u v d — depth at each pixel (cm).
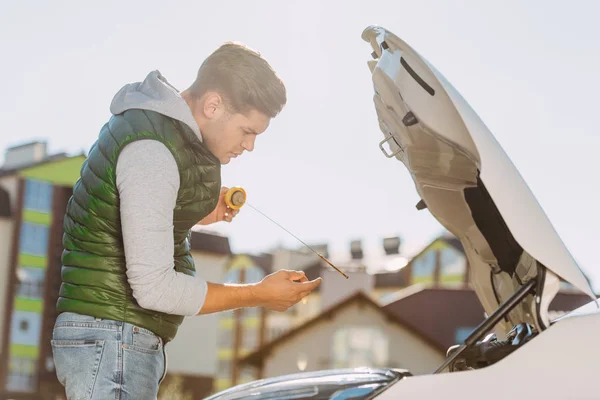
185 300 242
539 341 199
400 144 268
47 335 3622
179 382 3678
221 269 3656
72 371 244
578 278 209
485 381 196
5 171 3653
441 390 198
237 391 225
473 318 3631
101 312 245
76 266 248
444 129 219
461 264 4169
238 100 252
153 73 258
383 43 246
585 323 199
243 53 255
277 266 4175
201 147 254
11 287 3572
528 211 211
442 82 217
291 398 213
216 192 261
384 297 4334
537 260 208
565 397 190
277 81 256
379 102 264
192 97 259
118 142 244
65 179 3703
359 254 4641
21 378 3562
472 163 247
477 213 257
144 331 248
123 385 244
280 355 3444
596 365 192
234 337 4103
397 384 203
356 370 213
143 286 238
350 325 3406
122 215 240
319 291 4106
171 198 243
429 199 272
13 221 3603
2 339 3522
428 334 3425
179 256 265
